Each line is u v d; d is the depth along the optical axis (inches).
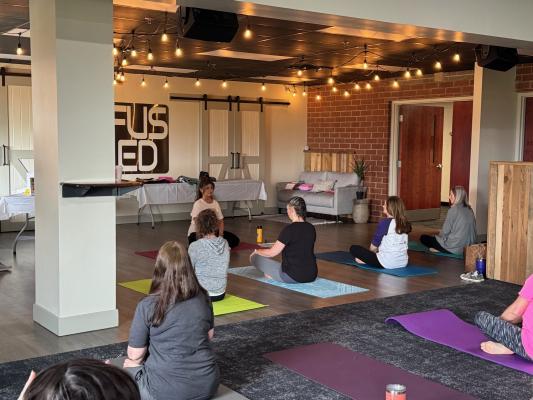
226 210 478.6
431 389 140.5
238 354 163.5
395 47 316.2
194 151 469.7
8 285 245.8
